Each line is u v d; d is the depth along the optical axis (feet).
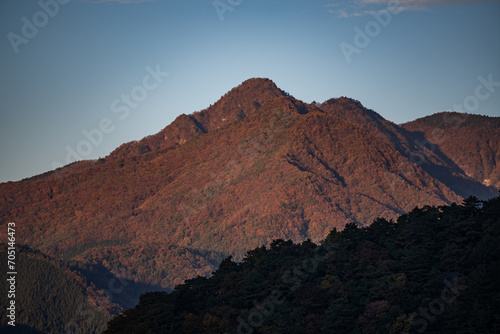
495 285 648.79
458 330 628.69
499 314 620.90
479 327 621.72
